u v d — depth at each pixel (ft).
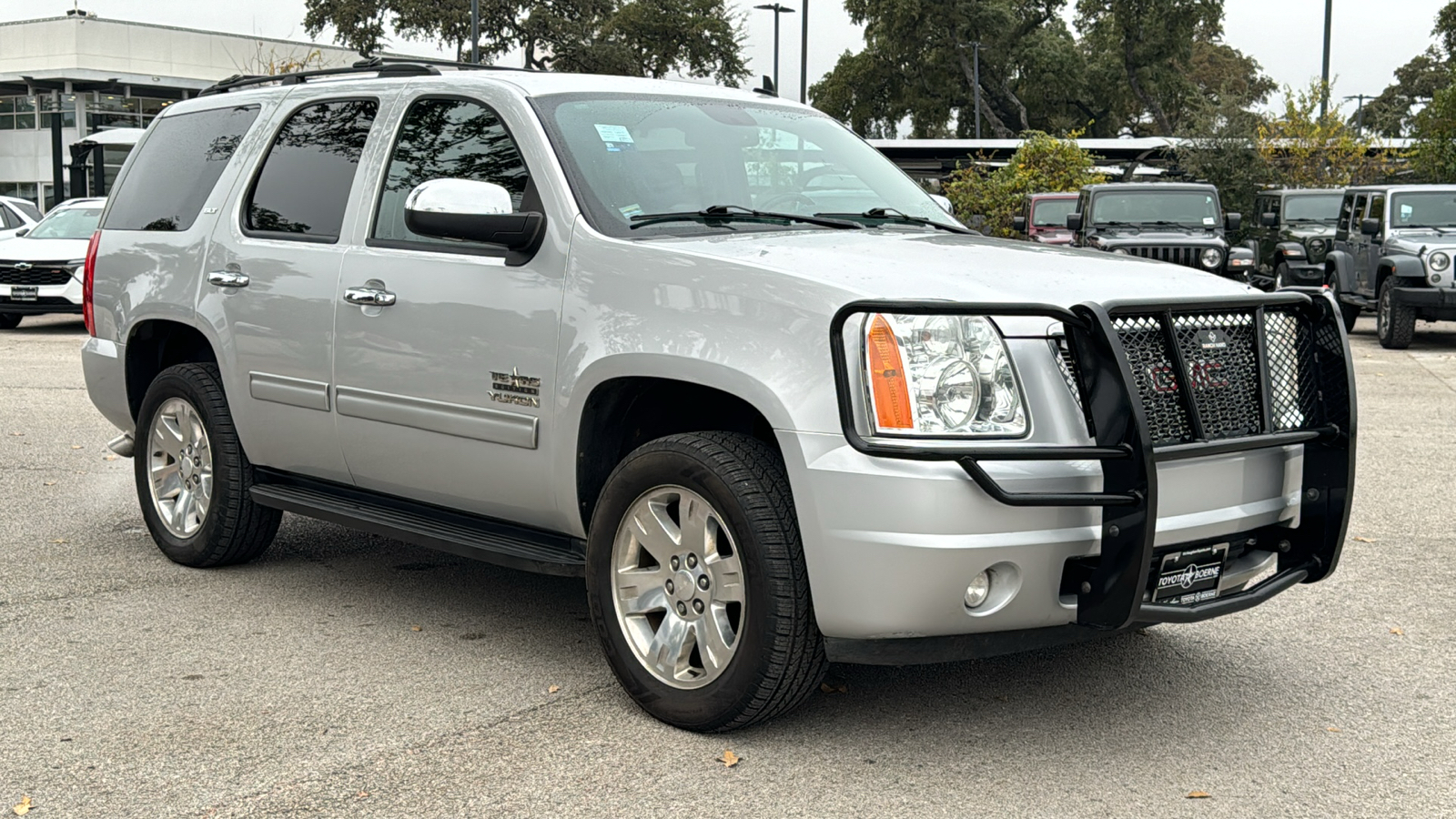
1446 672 15.12
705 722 12.80
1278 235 77.05
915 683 14.67
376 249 15.97
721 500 12.46
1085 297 12.07
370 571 19.24
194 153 19.63
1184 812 11.37
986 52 203.10
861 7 206.69
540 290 14.08
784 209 15.56
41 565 19.38
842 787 11.82
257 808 11.29
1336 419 13.23
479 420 14.62
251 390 17.60
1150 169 120.57
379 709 13.67
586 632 16.39
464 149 15.51
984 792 11.75
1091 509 11.90
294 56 197.36
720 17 179.11
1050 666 15.33
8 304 56.18
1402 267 54.29
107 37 181.16
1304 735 13.19
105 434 30.91
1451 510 23.76
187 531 19.24
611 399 13.78
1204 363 12.44
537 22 165.78
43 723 13.20
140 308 19.35
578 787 11.76
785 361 12.05
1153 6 198.49
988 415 11.69
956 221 16.89
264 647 15.66
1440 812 11.39
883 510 11.45
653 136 15.46
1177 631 16.71
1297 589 18.62
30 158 186.70
